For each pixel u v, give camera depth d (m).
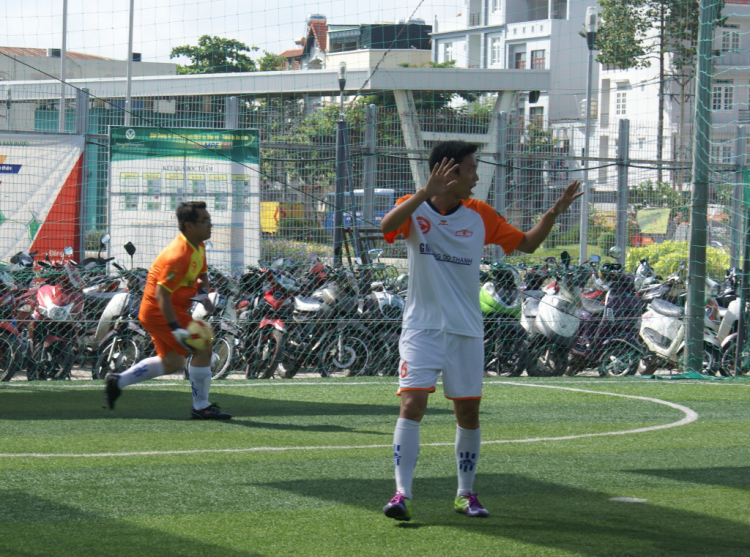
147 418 11.32
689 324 16.89
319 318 15.62
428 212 6.86
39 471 8.20
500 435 10.62
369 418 11.59
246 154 18.84
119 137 18.25
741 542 6.28
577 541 6.23
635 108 68.12
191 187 18.64
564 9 83.31
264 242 19.41
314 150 20.00
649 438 10.54
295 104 20.95
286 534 6.32
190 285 11.01
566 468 8.80
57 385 14.27
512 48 84.50
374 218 20.05
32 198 18.16
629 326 16.89
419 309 6.89
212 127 19.91
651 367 17.17
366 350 16.02
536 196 21.67
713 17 17.03
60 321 14.80
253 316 15.67
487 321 16.38
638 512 7.09
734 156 22.55
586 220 21.94
